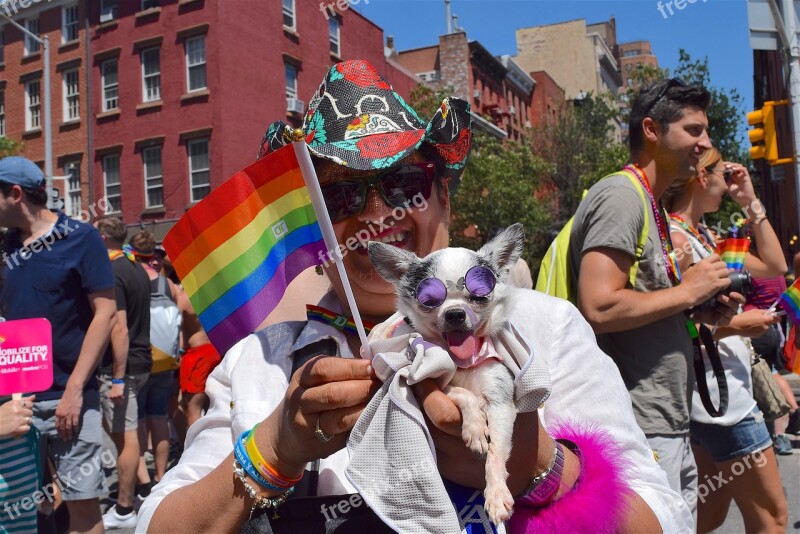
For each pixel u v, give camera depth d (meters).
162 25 21.27
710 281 2.75
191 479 1.88
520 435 1.56
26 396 3.51
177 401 8.11
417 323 1.60
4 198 3.52
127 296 5.95
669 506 1.77
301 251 1.89
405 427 1.43
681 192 3.57
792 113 8.40
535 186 29.61
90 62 22.55
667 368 2.87
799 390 10.31
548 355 1.95
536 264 26.05
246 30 21.17
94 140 22.64
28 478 3.34
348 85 2.16
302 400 1.53
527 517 1.60
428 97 27.19
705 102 3.09
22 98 23.89
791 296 3.47
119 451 5.45
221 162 20.44
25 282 3.56
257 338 2.05
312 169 1.65
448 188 2.25
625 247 2.81
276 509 1.69
